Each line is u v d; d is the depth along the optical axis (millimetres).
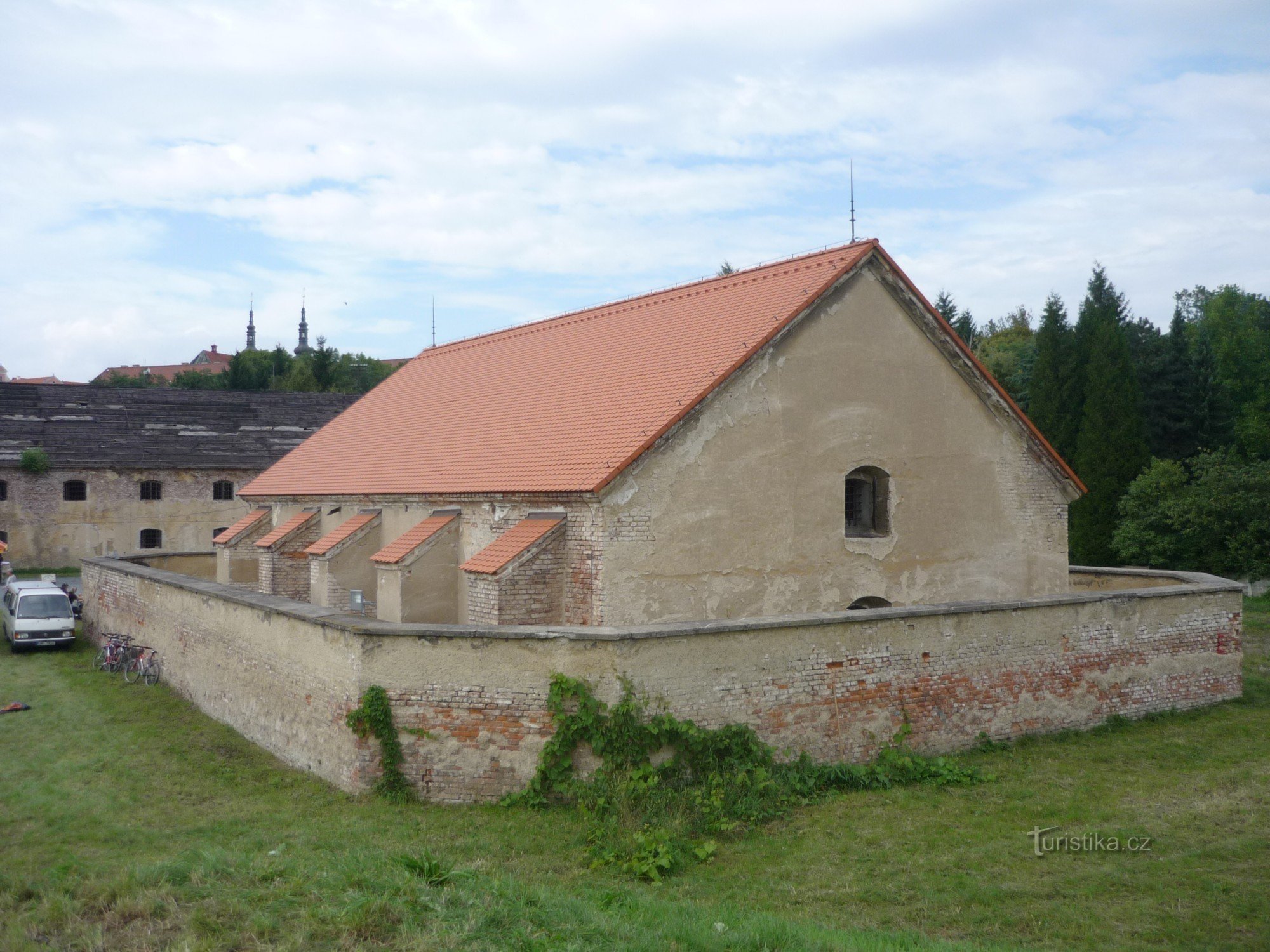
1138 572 25172
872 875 12133
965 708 17375
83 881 10930
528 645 14469
